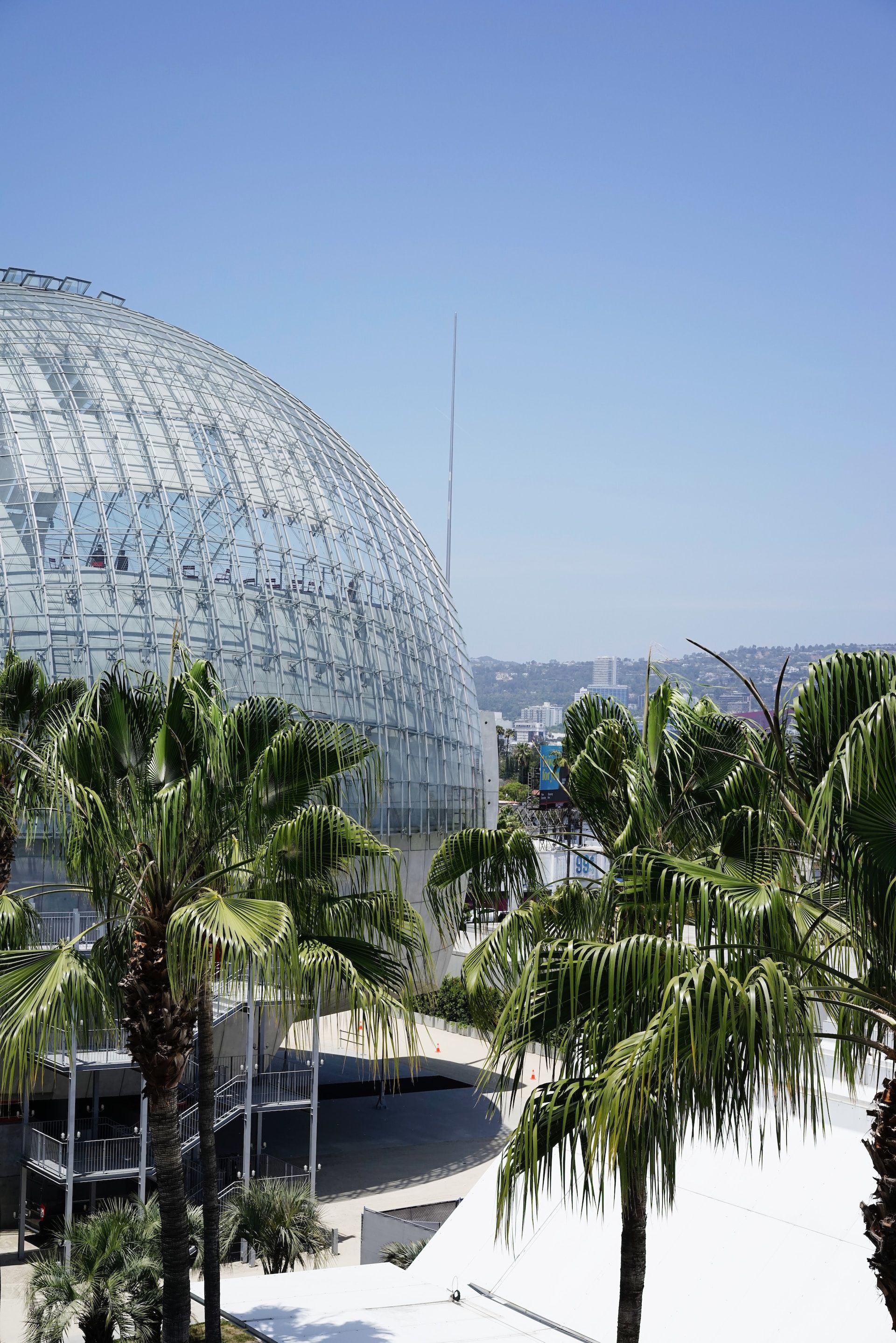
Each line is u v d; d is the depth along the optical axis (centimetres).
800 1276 2253
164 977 1978
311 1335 2377
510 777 16200
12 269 6475
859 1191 2388
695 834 1897
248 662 4941
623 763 1991
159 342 6053
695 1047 1077
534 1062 5909
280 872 1897
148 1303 2638
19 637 4484
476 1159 4697
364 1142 4884
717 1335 2200
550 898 2003
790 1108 2611
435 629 6244
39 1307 2689
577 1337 2342
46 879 4097
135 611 4719
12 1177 3838
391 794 5434
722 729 1883
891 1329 2084
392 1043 1867
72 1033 2036
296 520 5525
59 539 4703
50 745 2175
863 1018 1456
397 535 6334
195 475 5247
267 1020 4500
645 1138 1128
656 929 1470
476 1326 2406
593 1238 2553
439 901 2302
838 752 1206
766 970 1125
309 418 6500
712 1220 2438
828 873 1376
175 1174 2052
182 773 2008
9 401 5059
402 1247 3250
